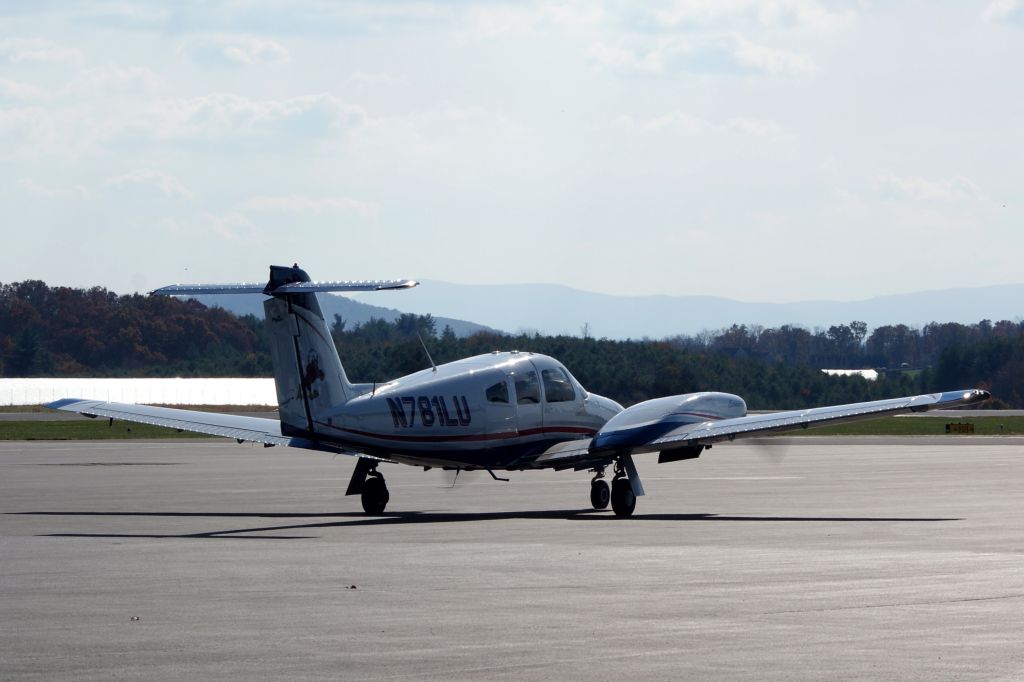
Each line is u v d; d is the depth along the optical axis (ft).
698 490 284.82
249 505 250.78
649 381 397.80
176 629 111.65
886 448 506.89
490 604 123.65
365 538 183.73
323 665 97.04
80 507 245.04
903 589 131.64
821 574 142.92
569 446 228.43
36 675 94.22
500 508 241.96
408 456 214.69
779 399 519.19
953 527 196.34
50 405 236.22
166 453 491.72
